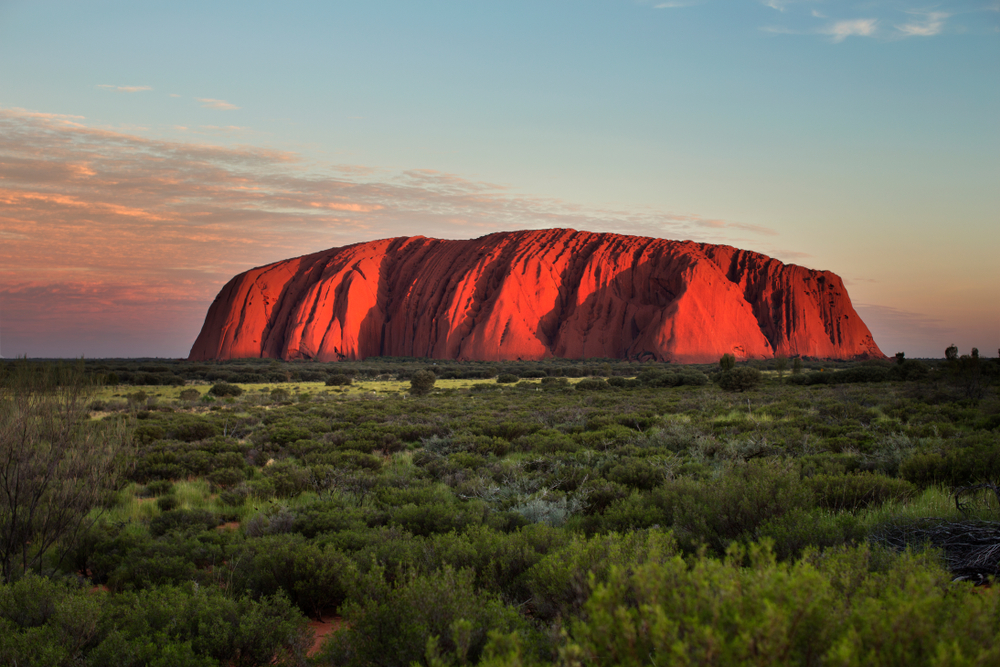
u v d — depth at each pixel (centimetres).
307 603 611
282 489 1159
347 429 2183
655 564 294
